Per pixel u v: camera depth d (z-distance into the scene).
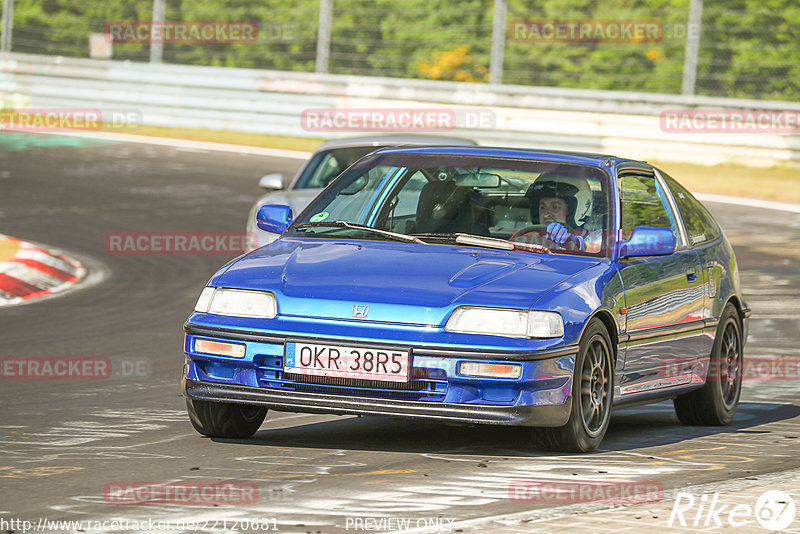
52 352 26.80
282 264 17.66
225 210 51.56
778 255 44.41
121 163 62.91
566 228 18.66
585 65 78.69
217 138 72.25
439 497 14.26
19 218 48.62
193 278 38.72
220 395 16.88
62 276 38.31
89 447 17.36
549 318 16.45
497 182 19.39
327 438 18.25
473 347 16.09
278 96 72.88
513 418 16.14
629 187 19.91
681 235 20.86
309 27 84.38
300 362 16.45
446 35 81.44
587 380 17.28
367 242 18.50
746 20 75.50
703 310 20.69
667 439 19.16
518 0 80.00
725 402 21.11
